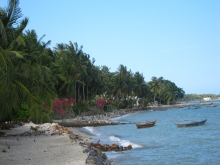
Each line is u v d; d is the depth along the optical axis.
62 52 68.06
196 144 26.67
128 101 117.75
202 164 18.16
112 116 77.94
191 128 43.38
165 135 34.97
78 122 54.09
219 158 19.86
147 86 135.00
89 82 79.31
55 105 52.59
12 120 27.58
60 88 64.38
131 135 35.47
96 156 15.05
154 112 106.69
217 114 82.56
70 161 12.64
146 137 33.12
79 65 67.69
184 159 19.53
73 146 17.05
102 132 39.00
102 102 78.69
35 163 12.04
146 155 20.62
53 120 54.25
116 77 104.38
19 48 25.80
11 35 19.98
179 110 120.50
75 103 68.69
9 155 13.70
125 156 20.11
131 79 115.19
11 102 18.28
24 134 22.41
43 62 49.06
